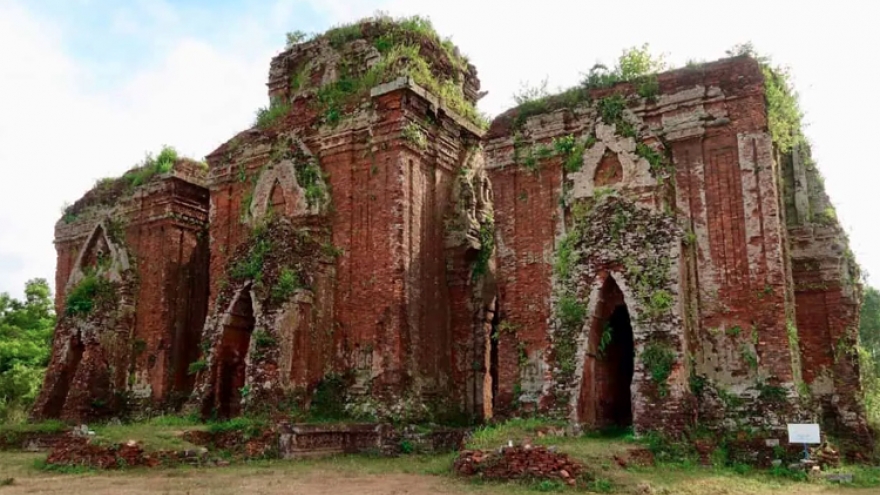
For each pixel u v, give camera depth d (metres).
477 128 20.08
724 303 13.96
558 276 14.98
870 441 15.34
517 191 16.64
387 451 15.35
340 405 16.62
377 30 20.56
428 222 18.03
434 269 17.98
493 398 18.12
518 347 15.79
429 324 17.48
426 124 18.39
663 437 12.66
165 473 12.14
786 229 16.06
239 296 17.72
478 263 18.34
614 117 15.63
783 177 17.89
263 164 19.98
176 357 21.83
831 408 15.98
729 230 14.20
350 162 18.11
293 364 16.36
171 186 22.72
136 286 22.67
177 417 17.25
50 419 20.95
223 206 20.73
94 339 21.61
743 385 13.50
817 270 16.98
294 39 22.16
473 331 18.05
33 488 10.47
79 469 12.59
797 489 10.67
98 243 23.84
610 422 14.82
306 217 17.97
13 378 27.56
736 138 14.49
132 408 21.30
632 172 15.13
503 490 10.22
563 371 14.25
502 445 11.92
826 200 17.67
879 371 27.22
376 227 17.34
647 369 13.30
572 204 15.66
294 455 14.24
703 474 11.47
